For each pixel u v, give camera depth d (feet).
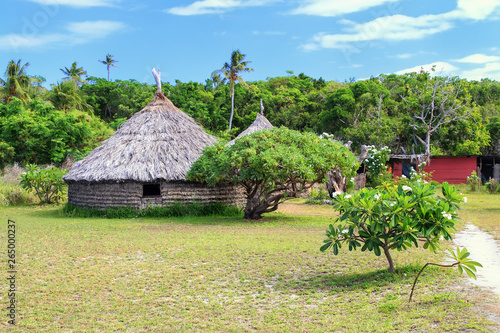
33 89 147.43
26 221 54.03
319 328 19.72
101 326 20.84
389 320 19.77
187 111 186.19
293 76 267.18
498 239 38.65
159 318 21.74
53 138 103.55
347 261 31.73
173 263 31.86
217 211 61.05
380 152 89.81
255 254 34.37
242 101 208.74
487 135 143.95
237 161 50.93
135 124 65.82
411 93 153.38
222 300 24.26
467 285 23.53
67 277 28.37
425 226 24.32
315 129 175.52
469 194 88.94
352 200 25.48
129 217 58.13
